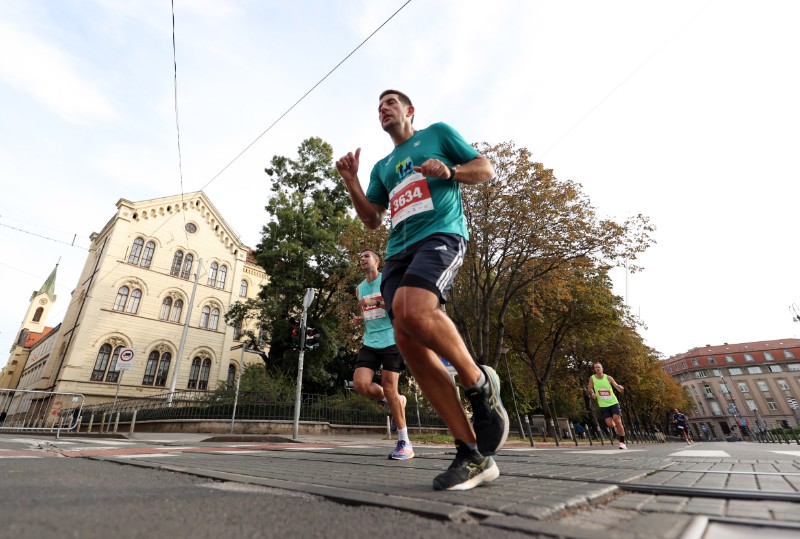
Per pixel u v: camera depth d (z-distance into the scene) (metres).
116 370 23.95
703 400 82.25
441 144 2.08
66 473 1.91
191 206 29.95
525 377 24.64
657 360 28.94
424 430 15.98
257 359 30.88
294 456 3.52
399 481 1.75
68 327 26.08
